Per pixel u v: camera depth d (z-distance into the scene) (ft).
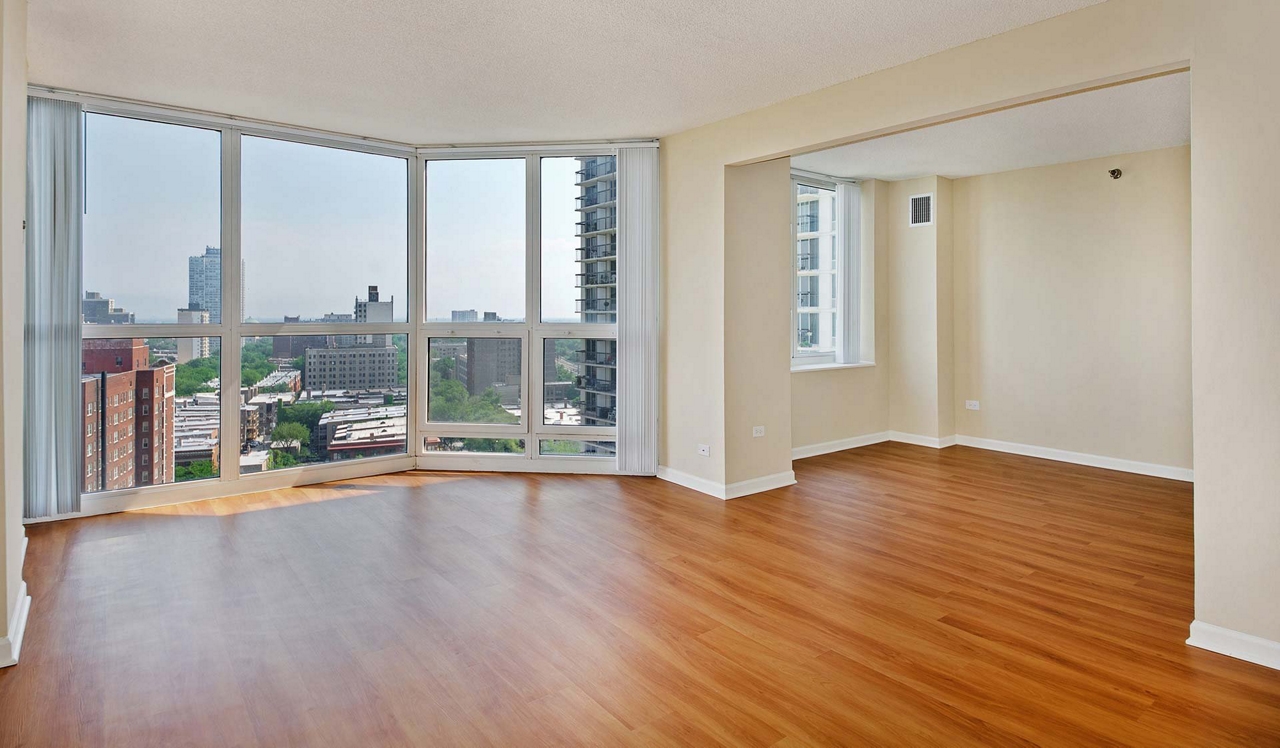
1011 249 21.91
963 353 23.27
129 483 15.34
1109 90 13.73
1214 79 8.83
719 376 16.74
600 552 12.89
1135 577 11.78
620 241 18.34
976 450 22.62
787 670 8.66
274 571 11.80
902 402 23.86
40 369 13.97
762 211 17.35
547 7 10.26
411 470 19.36
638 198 18.21
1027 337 21.67
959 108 11.66
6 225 8.39
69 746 7.00
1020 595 11.02
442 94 14.38
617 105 15.12
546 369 19.30
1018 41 10.85
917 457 21.58
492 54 12.11
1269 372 8.60
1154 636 9.61
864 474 19.34
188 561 12.19
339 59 12.36
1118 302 19.70
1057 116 15.57
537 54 12.10
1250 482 8.80
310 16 10.57
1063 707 7.84
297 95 14.42
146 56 12.18
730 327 16.69
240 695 8.00
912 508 15.93
